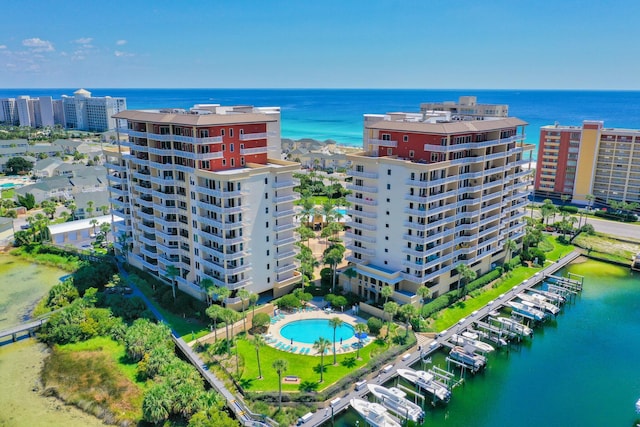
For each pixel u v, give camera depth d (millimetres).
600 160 184500
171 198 107438
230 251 99250
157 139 104562
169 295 107375
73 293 112750
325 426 72562
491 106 183125
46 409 77562
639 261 132750
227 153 102250
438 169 101312
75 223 158250
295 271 115562
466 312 106188
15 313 110250
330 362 86125
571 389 83125
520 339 97688
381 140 110188
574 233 157250
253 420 71125
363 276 110250
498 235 125625
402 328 97625
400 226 104562
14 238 156250
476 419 75688
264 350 89688
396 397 75688
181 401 73062
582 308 112500
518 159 130000
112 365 87875
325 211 155750
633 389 83000
